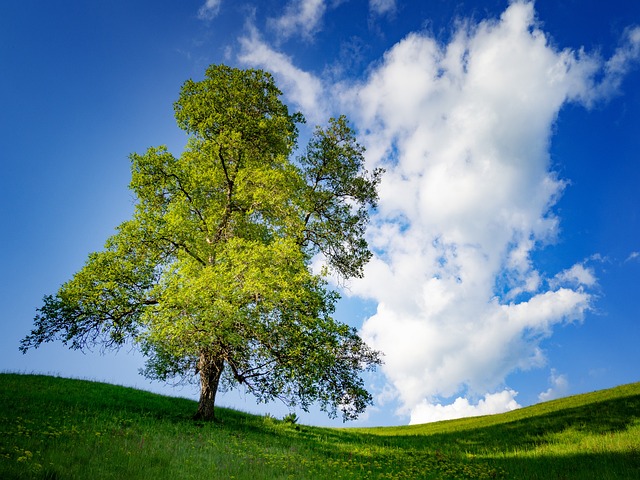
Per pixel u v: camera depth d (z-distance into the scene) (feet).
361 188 71.87
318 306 56.44
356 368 58.90
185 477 28.78
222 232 64.28
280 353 54.19
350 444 61.11
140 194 61.57
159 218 58.59
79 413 47.11
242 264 53.93
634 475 38.93
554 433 61.87
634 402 68.54
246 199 63.57
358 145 72.59
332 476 36.78
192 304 50.01
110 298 55.01
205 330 50.03
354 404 57.77
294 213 62.49
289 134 66.90
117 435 37.78
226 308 49.24
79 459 28.86
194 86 65.10
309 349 54.44
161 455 33.04
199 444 40.68
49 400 52.01
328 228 69.82
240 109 65.82
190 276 54.54
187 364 57.88
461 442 65.26
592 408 70.85
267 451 43.68
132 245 57.72
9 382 59.98
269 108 67.46
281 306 53.42
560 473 41.63
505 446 59.41
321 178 72.59
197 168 64.23
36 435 33.83
